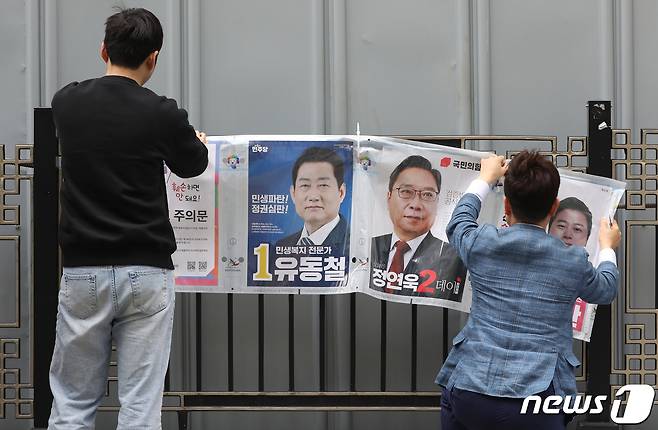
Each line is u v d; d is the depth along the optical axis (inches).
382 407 211.3
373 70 234.4
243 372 230.7
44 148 206.7
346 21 233.9
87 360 163.2
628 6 232.4
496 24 234.2
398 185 203.9
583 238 201.3
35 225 206.7
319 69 233.8
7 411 229.5
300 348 230.5
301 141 203.9
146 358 160.7
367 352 230.4
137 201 158.9
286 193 204.7
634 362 227.9
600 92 233.9
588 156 211.9
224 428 232.2
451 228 169.9
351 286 205.6
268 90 234.4
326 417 233.0
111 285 157.6
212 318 230.8
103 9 234.5
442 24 234.2
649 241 231.0
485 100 233.1
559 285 154.7
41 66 233.8
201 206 204.7
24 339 230.7
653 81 233.9
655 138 233.6
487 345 154.3
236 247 205.3
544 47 234.4
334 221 204.8
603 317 211.2
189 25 233.5
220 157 204.1
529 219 159.9
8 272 231.1
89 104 161.0
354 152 204.4
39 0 233.9
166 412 233.0
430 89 234.4
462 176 202.5
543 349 152.4
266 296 230.2
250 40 234.4
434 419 232.1
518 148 234.1
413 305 217.2
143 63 170.4
